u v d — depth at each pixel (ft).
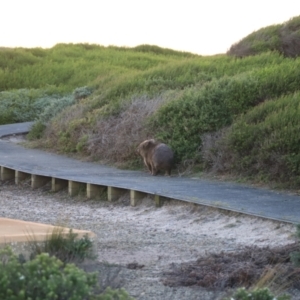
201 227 64.75
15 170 102.12
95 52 295.07
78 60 271.90
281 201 70.38
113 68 245.24
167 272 42.93
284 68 114.42
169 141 101.65
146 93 128.57
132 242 56.75
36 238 40.68
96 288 28.78
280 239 55.36
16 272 25.31
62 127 131.54
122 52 299.99
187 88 121.19
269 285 36.01
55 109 147.33
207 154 95.40
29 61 265.54
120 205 80.64
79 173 97.50
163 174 96.68
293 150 84.07
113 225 67.62
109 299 25.64
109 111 124.67
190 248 53.62
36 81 236.84
